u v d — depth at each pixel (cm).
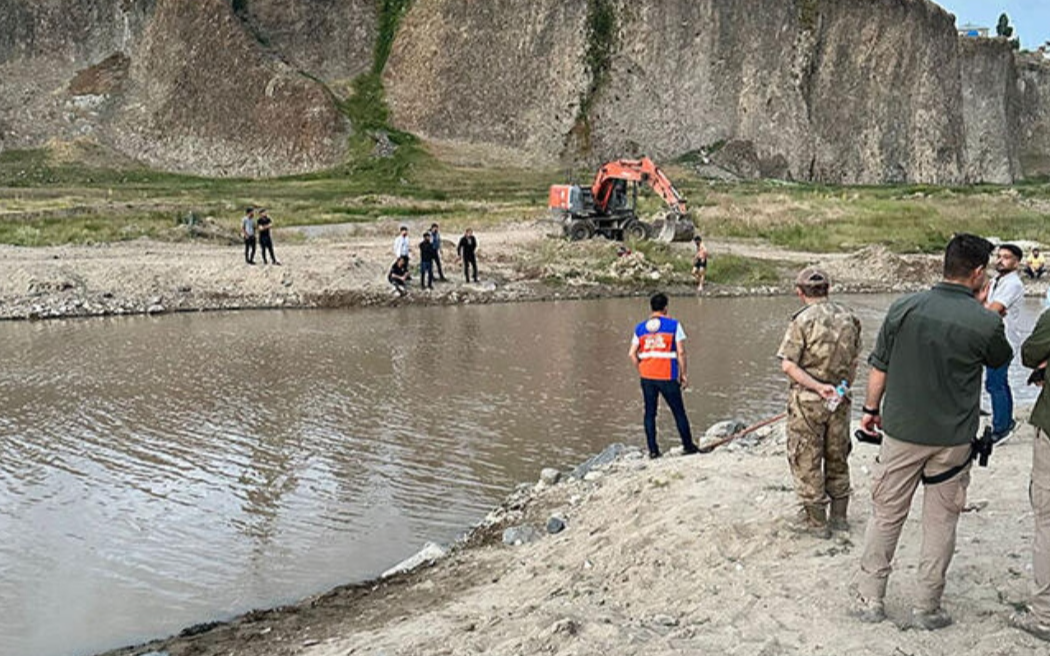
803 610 564
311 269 2705
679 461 961
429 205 5294
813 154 8619
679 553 692
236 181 7038
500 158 8012
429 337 2102
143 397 1514
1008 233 4262
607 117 8294
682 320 2400
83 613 759
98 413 1412
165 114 7869
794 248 3859
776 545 675
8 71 8019
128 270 2597
